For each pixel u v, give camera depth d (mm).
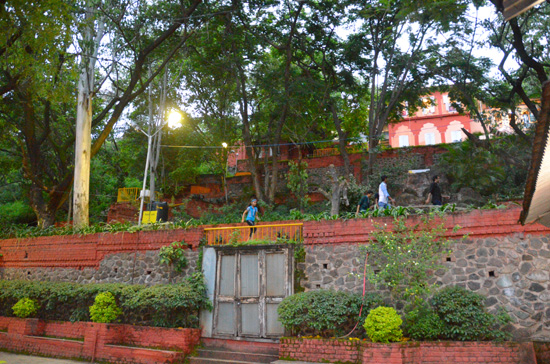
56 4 11195
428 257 9141
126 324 12094
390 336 8547
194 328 11375
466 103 24703
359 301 9562
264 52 26781
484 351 8211
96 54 18422
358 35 23406
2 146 24359
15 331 13242
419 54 22938
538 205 6430
